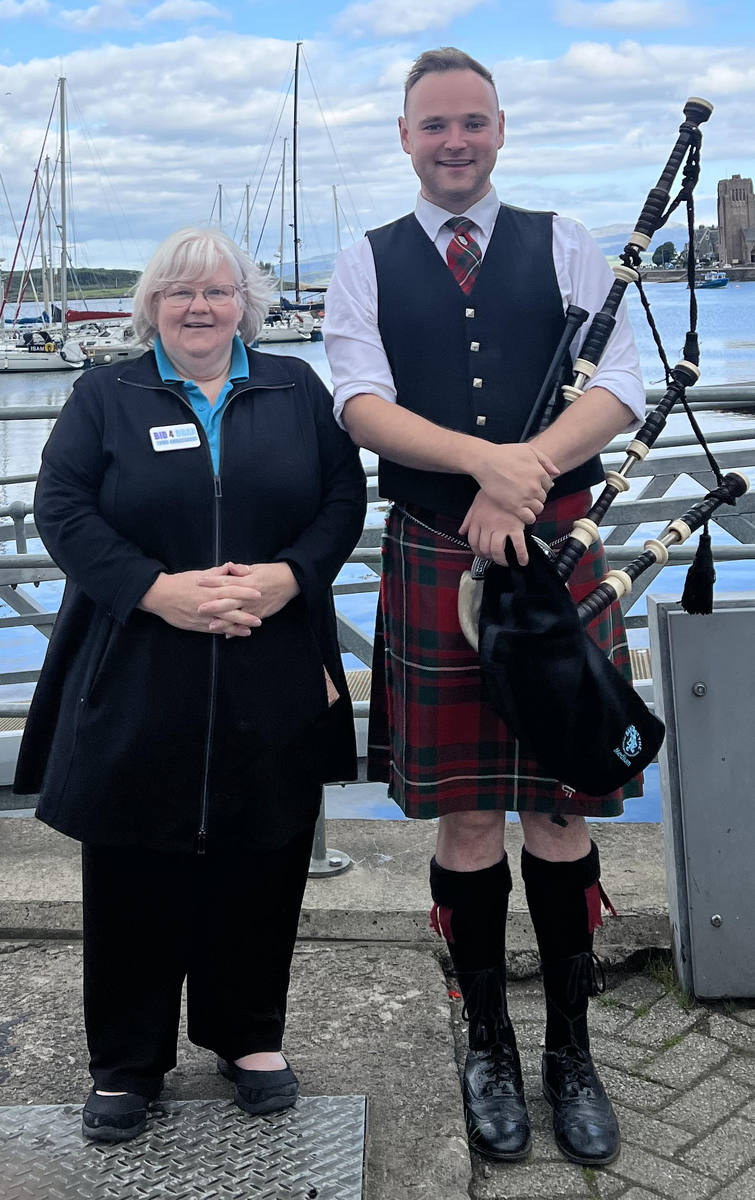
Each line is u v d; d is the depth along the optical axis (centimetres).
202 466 183
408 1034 224
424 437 183
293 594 185
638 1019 232
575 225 199
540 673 170
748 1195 182
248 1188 177
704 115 188
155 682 180
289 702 186
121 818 181
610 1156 190
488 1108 196
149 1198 175
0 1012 236
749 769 227
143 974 192
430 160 190
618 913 254
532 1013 238
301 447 190
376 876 277
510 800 197
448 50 193
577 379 188
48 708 193
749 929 231
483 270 193
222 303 183
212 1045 199
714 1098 207
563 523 195
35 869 284
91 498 184
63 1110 199
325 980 244
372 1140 192
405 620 199
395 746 206
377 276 196
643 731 180
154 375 188
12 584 399
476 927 202
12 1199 175
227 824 182
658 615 229
